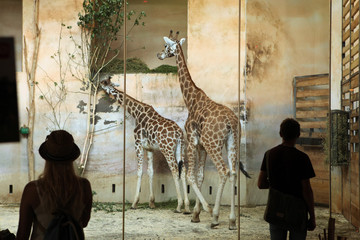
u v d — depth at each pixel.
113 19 7.37
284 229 2.96
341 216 5.58
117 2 7.06
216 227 5.38
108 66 7.18
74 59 7.01
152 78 7.00
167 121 6.59
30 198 2.08
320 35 6.00
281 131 2.98
